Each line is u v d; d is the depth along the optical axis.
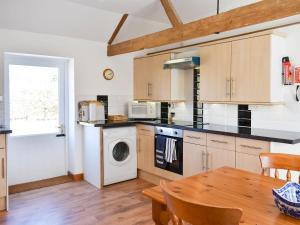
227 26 2.61
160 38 3.39
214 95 3.45
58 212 3.01
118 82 4.68
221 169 1.97
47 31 3.80
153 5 3.73
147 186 3.90
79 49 4.18
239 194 1.47
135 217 2.88
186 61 3.56
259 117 3.31
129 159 4.16
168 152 3.69
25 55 3.82
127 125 4.11
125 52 4.06
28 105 3.99
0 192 2.98
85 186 3.90
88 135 4.07
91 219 2.84
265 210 1.26
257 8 2.36
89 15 3.83
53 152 4.27
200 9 3.81
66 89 4.36
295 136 2.65
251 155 2.78
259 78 2.96
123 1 3.55
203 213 1.01
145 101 4.67
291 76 2.98
